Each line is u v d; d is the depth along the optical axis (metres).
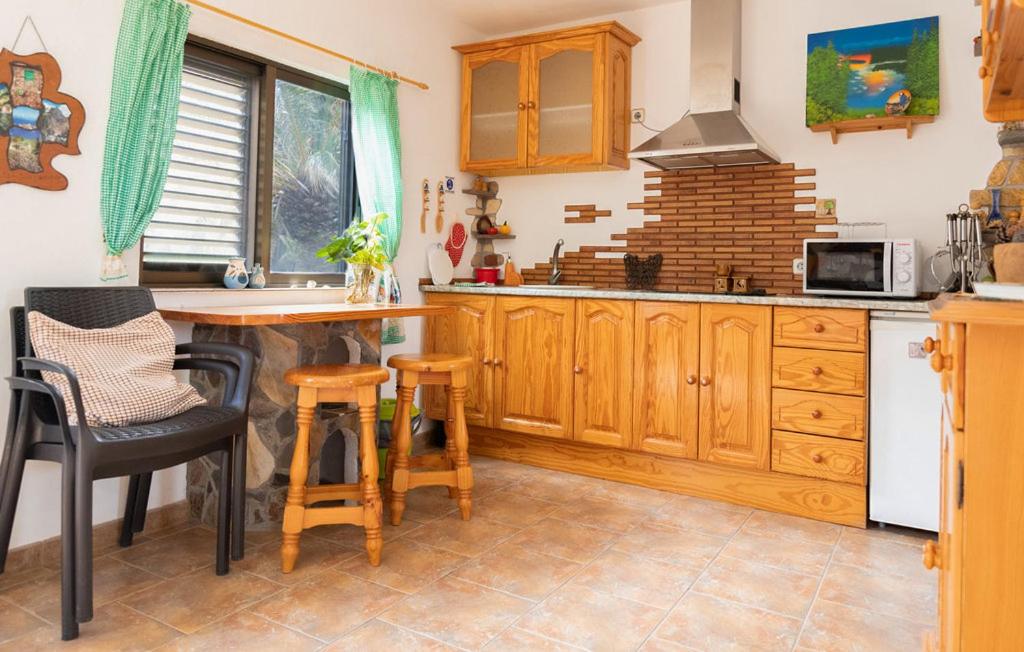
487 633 1.97
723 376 3.18
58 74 2.36
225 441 2.33
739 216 3.75
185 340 2.85
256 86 3.18
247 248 3.21
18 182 2.27
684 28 3.89
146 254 2.83
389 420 3.33
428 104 4.03
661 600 2.21
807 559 2.57
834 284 3.14
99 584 2.24
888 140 3.39
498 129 4.13
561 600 2.19
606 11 4.05
